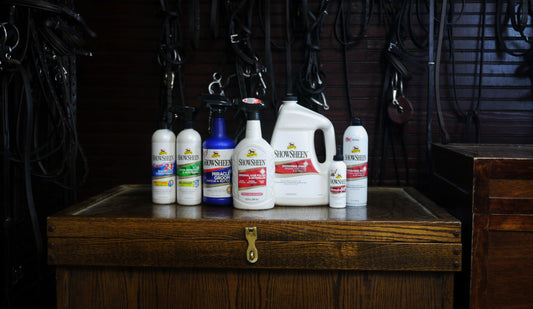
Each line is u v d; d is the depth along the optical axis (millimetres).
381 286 1642
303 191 1865
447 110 2324
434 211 1731
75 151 2021
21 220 1985
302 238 1620
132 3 2318
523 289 1633
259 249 1628
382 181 2352
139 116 2352
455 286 1846
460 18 2285
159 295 1673
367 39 2305
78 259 1653
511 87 2299
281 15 2311
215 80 2236
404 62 2307
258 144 1780
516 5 2254
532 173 1593
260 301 1665
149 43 2328
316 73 2215
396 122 2256
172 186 1915
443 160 2025
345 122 2332
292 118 1854
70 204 2309
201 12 2320
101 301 1683
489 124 2311
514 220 1606
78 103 2344
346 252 1615
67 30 1865
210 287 1669
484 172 1605
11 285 1867
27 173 1733
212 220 1633
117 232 1646
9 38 1715
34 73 1884
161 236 1645
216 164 1846
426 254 1603
